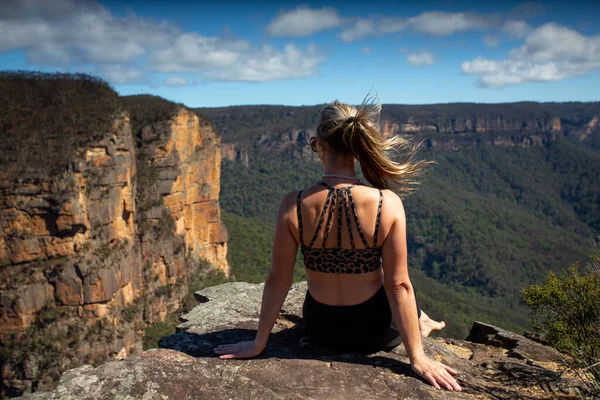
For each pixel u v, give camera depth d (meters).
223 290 5.41
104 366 3.05
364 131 2.93
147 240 45.28
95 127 35.31
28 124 33.84
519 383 3.38
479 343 4.86
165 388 2.79
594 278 3.76
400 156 3.12
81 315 33.75
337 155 3.06
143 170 46.94
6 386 31.75
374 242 2.98
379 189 3.06
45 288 32.78
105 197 35.38
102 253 35.16
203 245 59.31
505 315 77.88
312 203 2.98
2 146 32.09
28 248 32.16
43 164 31.98
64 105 36.31
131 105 49.53
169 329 45.00
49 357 32.06
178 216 50.59
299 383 2.90
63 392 2.78
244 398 2.71
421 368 3.04
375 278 3.13
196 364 3.09
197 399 2.72
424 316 4.09
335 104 3.08
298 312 4.56
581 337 3.65
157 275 46.69
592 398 3.16
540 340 4.76
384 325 3.22
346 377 2.98
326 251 3.04
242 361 3.18
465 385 3.10
